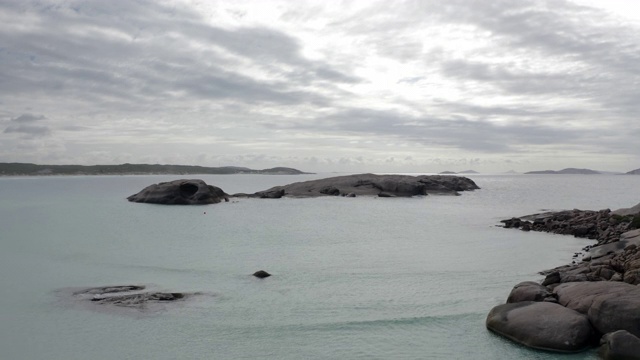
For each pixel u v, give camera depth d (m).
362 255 36.62
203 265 32.53
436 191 120.88
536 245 41.66
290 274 29.94
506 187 183.00
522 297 21.19
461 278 28.97
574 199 109.12
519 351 17.81
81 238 44.91
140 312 22.22
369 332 20.00
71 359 17.27
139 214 67.44
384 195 102.94
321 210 74.88
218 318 21.53
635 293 18.31
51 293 25.12
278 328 20.42
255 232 49.50
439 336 19.48
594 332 17.83
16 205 84.94
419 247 40.53
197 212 70.44
